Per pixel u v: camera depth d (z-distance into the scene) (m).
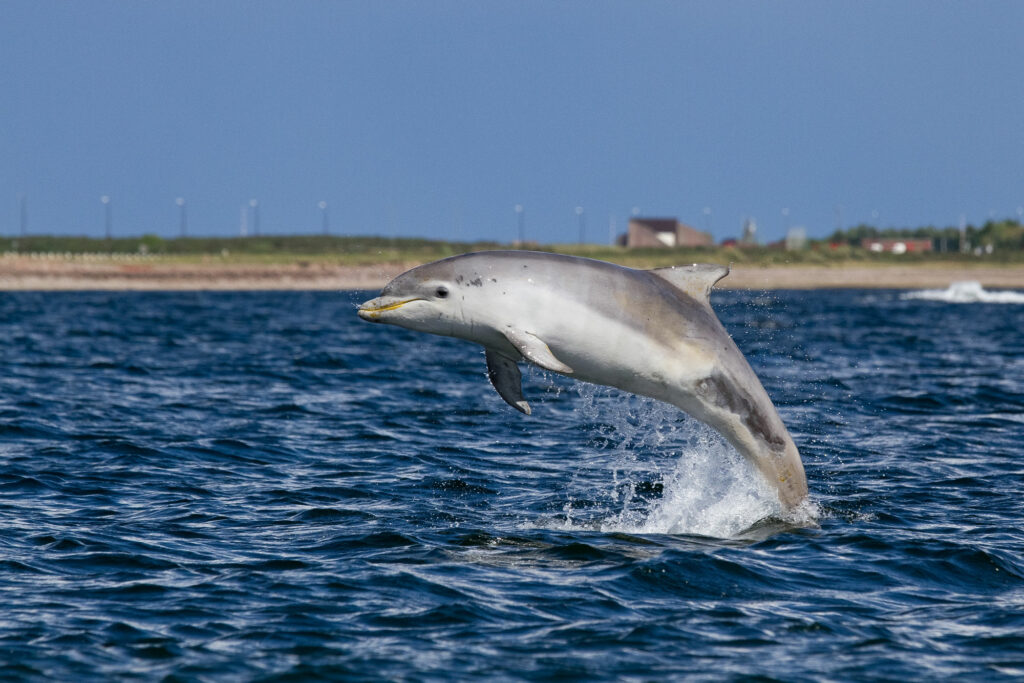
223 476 60.31
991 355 137.75
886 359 130.88
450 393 96.31
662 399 46.28
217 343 152.62
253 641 35.44
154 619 37.31
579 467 63.47
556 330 43.88
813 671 33.53
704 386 45.62
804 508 49.47
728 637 36.19
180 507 52.88
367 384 103.06
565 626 36.97
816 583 41.53
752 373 47.03
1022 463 65.06
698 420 47.09
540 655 34.53
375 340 160.25
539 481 59.50
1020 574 42.91
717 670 33.56
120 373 110.25
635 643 35.56
